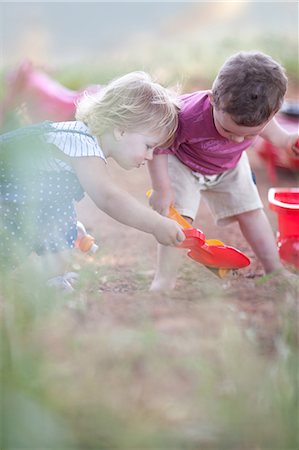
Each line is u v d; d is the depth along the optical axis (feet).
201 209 14.85
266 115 9.09
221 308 7.09
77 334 6.10
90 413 5.06
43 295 6.85
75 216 9.67
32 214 9.05
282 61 24.06
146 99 9.18
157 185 10.09
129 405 5.20
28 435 4.84
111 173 17.44
